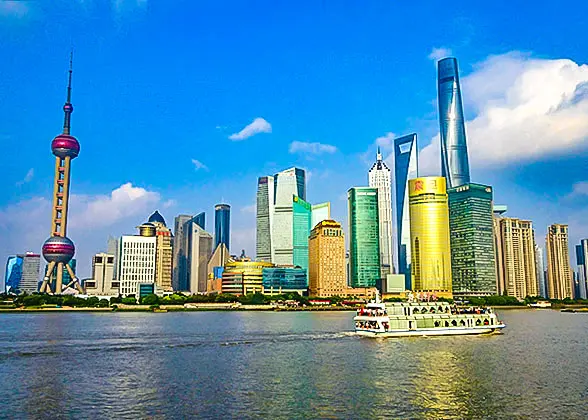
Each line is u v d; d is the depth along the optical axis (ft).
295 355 536.42
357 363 484.74
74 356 533.55
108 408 328.49
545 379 412.57
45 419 305.73
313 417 308.60
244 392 369.30
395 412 318.04
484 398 351.05
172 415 312.50
